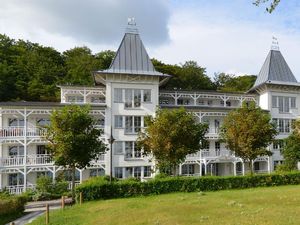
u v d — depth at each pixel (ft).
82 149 80.64
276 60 167.63
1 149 118.83
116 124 129.80
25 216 70.44
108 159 125.18
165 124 96.99
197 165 143.64
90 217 55.42
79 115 82.12
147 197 81.35
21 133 117.60
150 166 129.49
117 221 49.80
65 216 58.34
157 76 134.10
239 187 96.12
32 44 259.60
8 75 190.80
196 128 100.12
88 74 228.43
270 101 157.38
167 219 48.80
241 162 144.77
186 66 248.52
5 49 234.38
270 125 107.86
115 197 83.61
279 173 103.45
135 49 139.33
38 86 199.72
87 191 80.79
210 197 73.82
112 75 130.93
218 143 149.18
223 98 161.27
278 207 55.83
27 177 121.60
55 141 81.61
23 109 117.50
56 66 236.63
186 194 83.56
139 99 133.49
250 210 53.47
